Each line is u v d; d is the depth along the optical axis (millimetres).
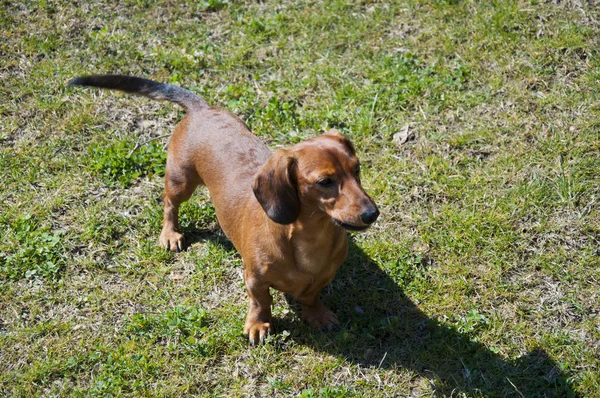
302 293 1483
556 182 1683
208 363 1487
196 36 2102
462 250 1614
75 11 2162
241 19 2129
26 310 1576
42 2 2174
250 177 1521
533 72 1897
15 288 1604
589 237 1602
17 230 1691
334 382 1454
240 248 1507
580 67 1892
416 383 1445
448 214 1665
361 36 2051
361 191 1353
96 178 1795
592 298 1524
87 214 1723
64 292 1602
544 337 1477
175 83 1986
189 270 1637
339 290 1589
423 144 1799
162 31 2125
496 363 1453
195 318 1541
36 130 1892
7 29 2121
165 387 1453
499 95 1869
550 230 1618
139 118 1922
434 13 2066
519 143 1768
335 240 1435
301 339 1517
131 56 2053
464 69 1923
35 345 1517
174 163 1628
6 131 1889
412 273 1594
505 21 2002
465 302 1542
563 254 1584
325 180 1350
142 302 1587
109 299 1588
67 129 1891
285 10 2150
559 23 1984
